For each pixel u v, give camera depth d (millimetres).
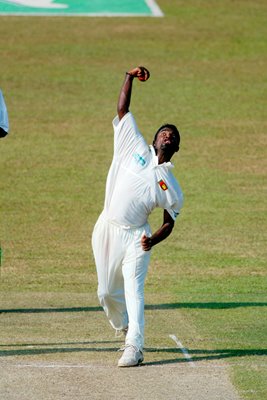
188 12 113625
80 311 37438
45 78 93312
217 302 39906
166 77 94188
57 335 31984
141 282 28672
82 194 66562
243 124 82688
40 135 79500
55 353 28797
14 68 95562
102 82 92438
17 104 86625
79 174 70875
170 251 54031
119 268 29000
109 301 29578
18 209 63031
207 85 92438
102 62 97625
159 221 60906
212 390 25125
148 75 29016
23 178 69750
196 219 61000
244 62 99250
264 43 104562
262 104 87875
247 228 59281
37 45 102000
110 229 28734
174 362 27969
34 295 42031
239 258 52656
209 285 45625
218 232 58312
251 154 75812
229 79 94250
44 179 69625
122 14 112375
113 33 105875
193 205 63969
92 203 64688
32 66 96250
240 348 30016
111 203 28625
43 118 83562
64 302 39906
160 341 31016
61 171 71438
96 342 30656
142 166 28406
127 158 28578
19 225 59688
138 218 28594
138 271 28609
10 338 31281
